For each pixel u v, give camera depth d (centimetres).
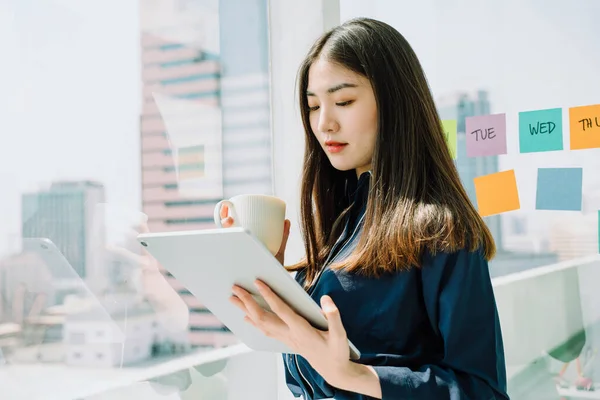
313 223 104
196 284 78
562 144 133
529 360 137
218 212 82
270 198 81
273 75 163
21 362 98
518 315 138
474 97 142
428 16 147
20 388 97
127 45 121
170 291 129
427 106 89
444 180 86
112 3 117
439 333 81
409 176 84
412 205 81
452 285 78
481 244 83
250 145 156
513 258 138
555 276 134
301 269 107
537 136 135
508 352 139
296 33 159
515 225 138
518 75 137
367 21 92
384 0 153
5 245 96
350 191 103
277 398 160
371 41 88
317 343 68
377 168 86
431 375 74
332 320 66
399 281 81
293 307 70
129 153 121
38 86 103
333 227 100
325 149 93
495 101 140
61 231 106
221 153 147
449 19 145
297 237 158
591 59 130
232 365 145
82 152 110
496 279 140
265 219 80
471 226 81
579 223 131
